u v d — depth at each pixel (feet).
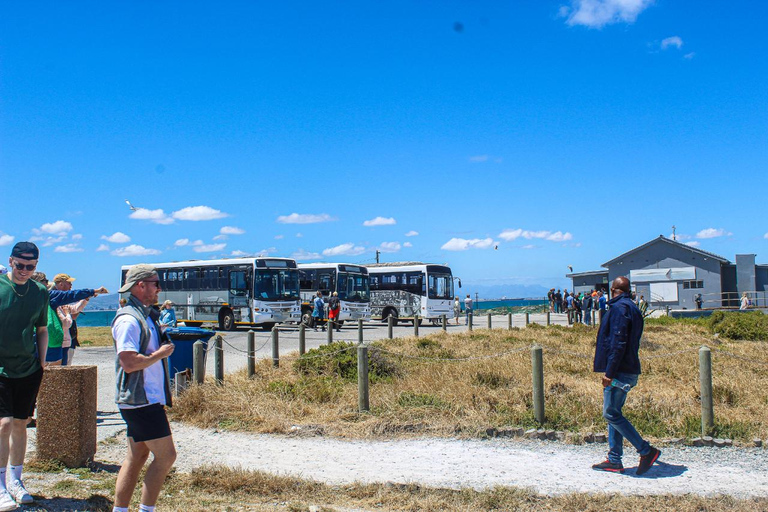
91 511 19.21
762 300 195.83
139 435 16.28
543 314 177.47
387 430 31.22
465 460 26.84
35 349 19.95
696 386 40.68
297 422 32.89
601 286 208.64
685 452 27.84
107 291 30.78
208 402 34.83
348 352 47.44
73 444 23.85
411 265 126.93
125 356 15.88
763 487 23.20
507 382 41.32
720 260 191.52
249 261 105.40
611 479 24.26
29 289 19.47
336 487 23.09
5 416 18.99
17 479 19.66
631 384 24.72
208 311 110.83
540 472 25.18
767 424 31.35
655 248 198.49
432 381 40.60
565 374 45.93
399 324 130.93
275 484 22.63
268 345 79.25
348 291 116.88
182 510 19.71
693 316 145.07
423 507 21.01
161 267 119.96
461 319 153.07
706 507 20.92
